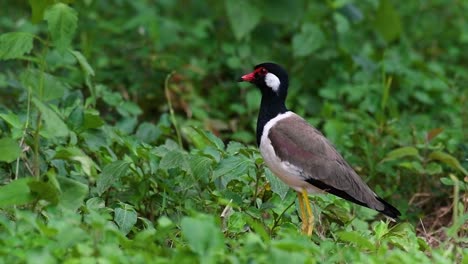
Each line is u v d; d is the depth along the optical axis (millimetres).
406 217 13141
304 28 17141
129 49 17406
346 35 17562
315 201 11945
